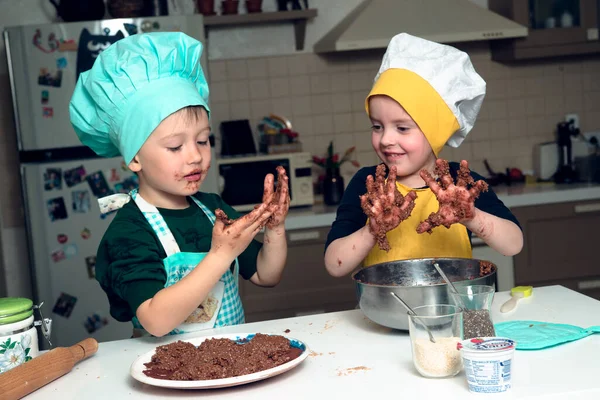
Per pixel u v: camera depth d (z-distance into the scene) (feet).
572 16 11.93
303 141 12.46
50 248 10.24
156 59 4.77
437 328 3.64
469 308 3.92
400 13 11.43
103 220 10.28
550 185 12.05
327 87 12.44
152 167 4.78
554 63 13.02
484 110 12.92
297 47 12.27
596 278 11.30
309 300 10.73
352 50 12.43
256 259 5.41
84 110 5.09
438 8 11.55
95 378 4.09
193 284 4.25
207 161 4.91
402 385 3.57
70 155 10.22
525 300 5.00
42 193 10.16
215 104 12.22
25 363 3.95
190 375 3.70
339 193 11.60
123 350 4.59
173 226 5.04
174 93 4.69
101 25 10.03
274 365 3.79
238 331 4.79
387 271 4.90
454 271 4.86
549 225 11.16
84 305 10.35
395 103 5.10
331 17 12.41
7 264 12.03
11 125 11.86
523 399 3.28
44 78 10.03
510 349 3.37
